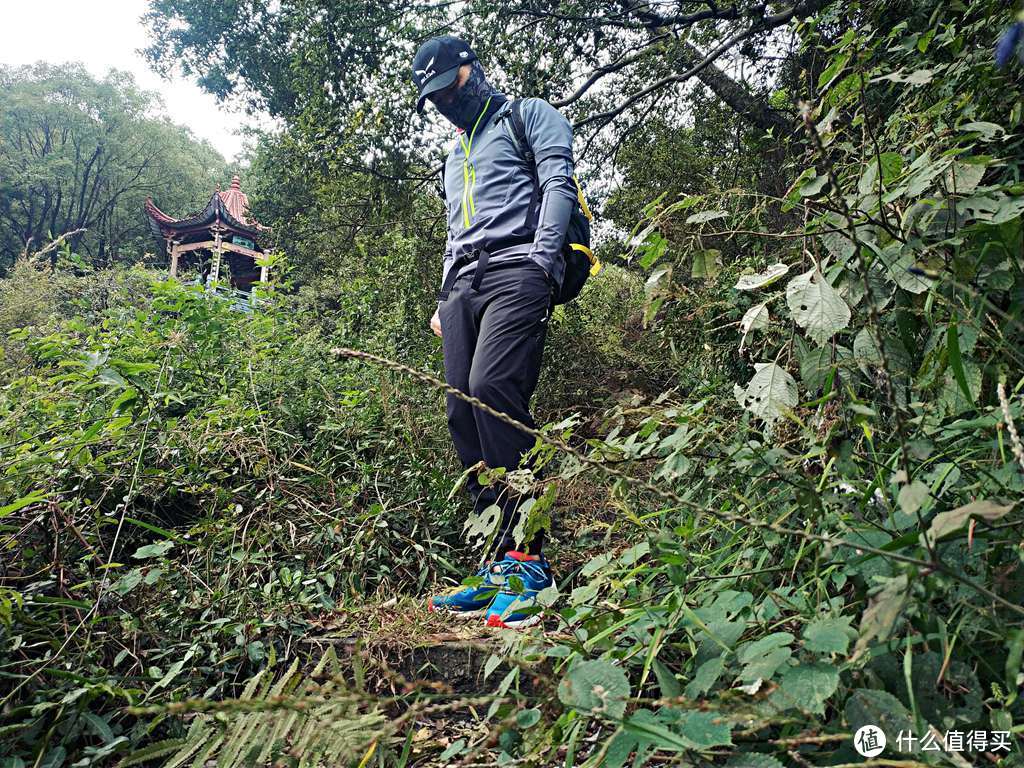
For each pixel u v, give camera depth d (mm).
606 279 6926
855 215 1365
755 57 5594
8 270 8367
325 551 2299
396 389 3223
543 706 1083
